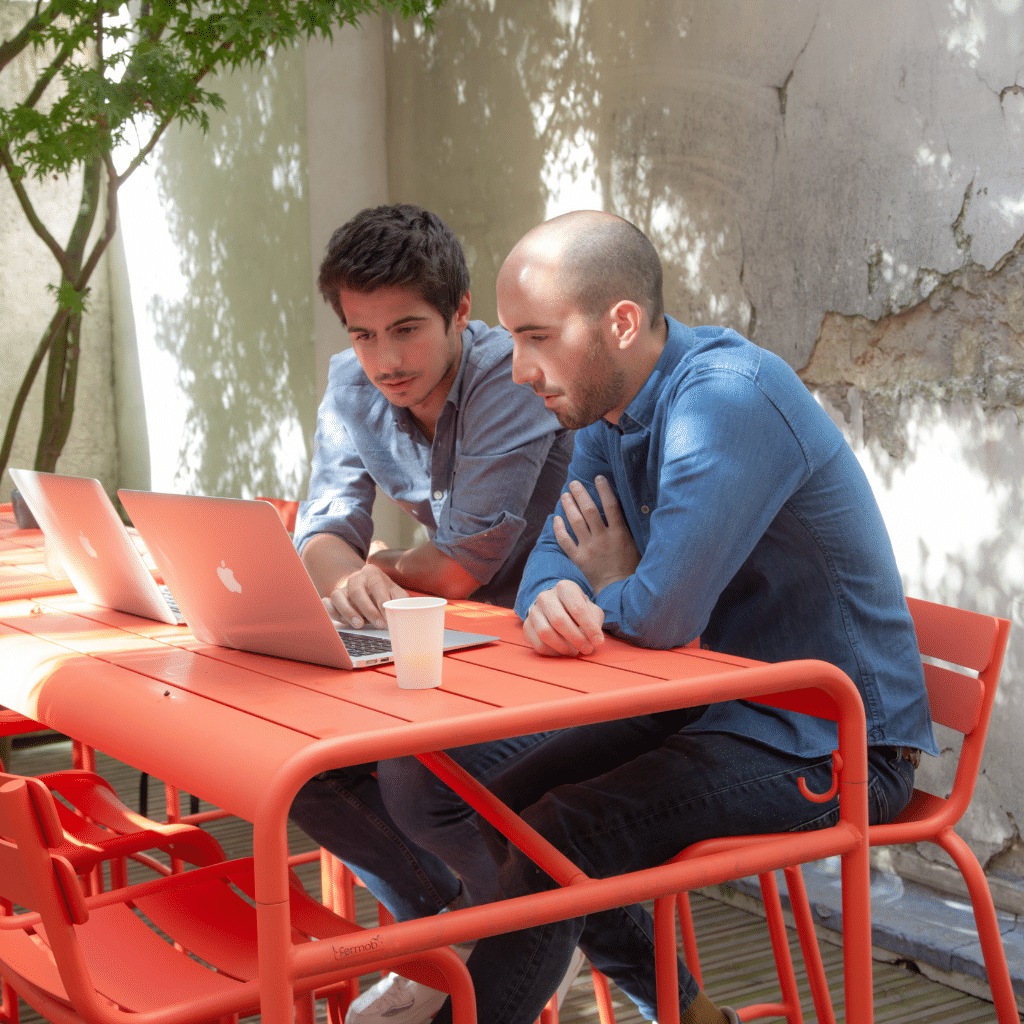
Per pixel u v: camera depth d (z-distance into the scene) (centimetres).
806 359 320
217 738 109
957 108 278
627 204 378
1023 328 268
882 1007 253
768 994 254
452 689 123
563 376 162
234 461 579
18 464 694
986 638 168
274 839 98
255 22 422
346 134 502
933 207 285
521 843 138
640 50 369
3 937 140
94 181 518
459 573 206
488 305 454
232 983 125
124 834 167
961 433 283
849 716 132
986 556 279
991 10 268
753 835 149
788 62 319
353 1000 185
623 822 145
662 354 167
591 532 170
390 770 178
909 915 283
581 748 174
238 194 555
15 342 687
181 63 452
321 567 212
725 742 155
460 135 461
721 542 146
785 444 154
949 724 171
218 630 150
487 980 138
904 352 295
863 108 299
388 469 232
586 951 155
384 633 162
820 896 293
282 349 531
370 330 203
